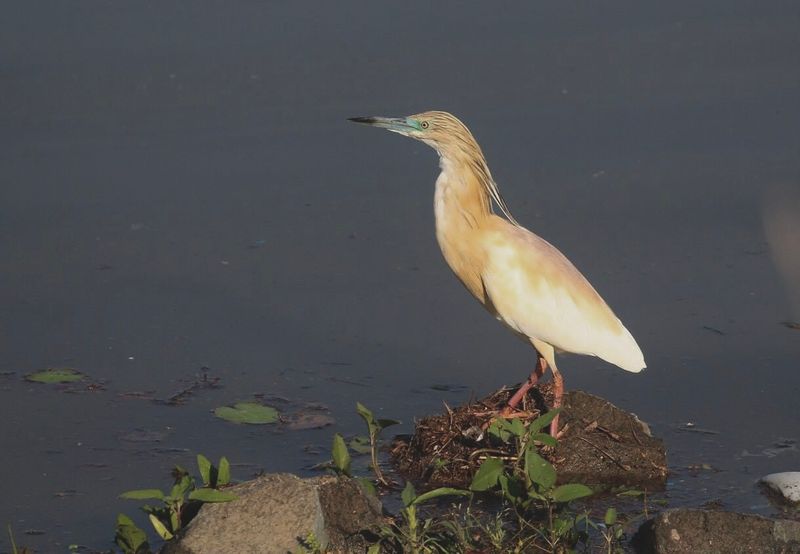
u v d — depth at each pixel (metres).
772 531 8.39
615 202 15.80
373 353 12.71
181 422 11.24
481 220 11.76
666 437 10.88
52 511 9.62
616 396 11.79
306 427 11.16
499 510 9.52
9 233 15.05
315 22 20.97
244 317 13.41
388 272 14.48
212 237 15.20
